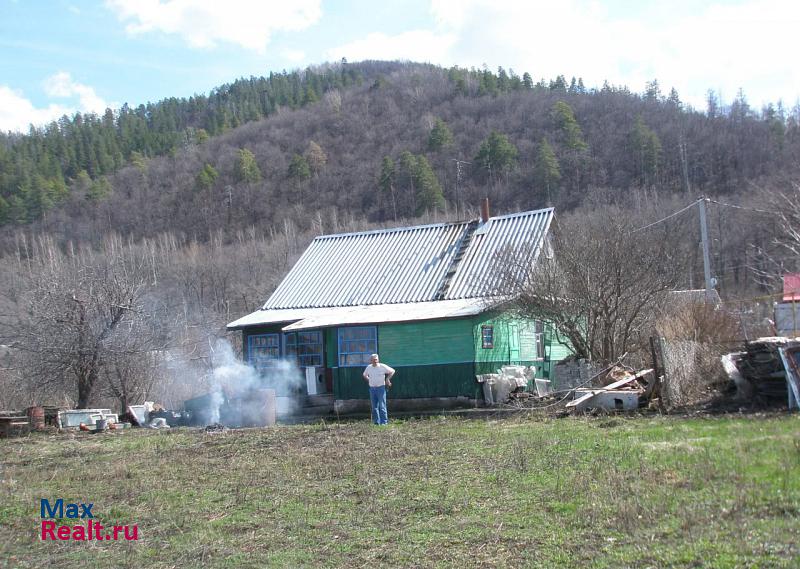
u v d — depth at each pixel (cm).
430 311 2377
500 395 2239
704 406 1570
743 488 870
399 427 1759
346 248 3072
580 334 2134
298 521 954
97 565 852
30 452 1784
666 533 770
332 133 12225
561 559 733
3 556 907
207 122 14688
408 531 877
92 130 12875
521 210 7506
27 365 2716
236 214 9625
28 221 9219
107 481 1310
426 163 8669
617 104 9506
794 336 1827
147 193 10319
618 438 1285
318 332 2633
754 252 4519
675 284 2105
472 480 1089
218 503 1084
